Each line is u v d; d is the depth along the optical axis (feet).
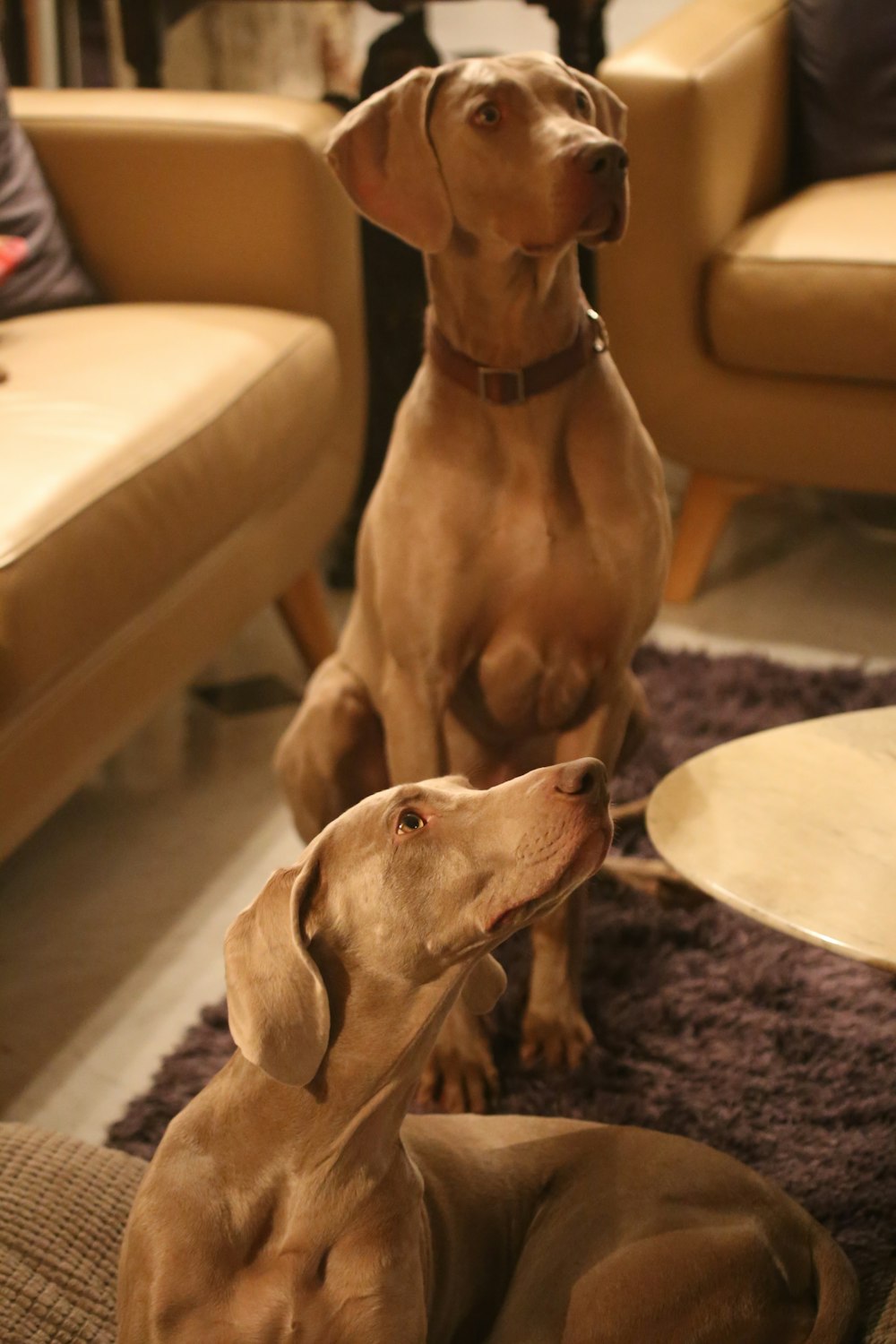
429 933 3.73
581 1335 4.10
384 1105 3.86
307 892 3.79
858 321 8.21
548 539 5.61
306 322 8.36
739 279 8.43
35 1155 4.75
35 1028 6.54
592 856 3.62
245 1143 3.86
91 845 7.80
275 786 8.25
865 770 5.27
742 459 9.01
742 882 4.69
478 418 5.55
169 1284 3.75
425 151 5.38
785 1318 4.16
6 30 10.98
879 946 4.33
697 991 6.42
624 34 15.38
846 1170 5.43
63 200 8.71
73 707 6.47
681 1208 4.32
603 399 5.60
